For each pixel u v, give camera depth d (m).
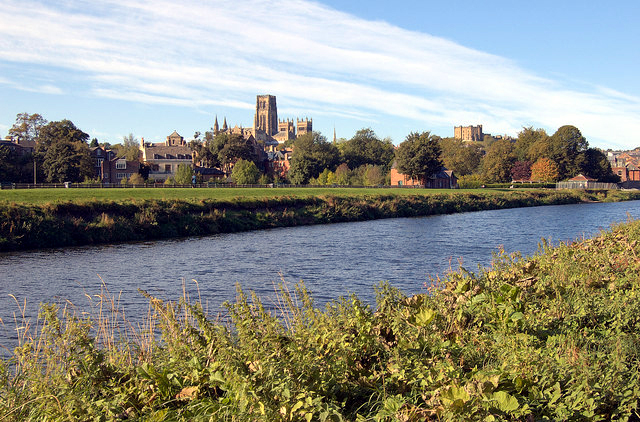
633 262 14.23
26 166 99.44
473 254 32.31
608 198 106.38
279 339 7.53
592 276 12.16
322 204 64.31
